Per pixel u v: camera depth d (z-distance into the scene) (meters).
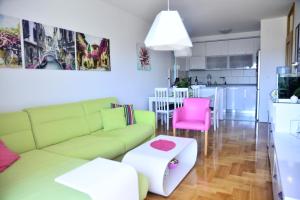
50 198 1.42
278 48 5.28
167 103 4.88
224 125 5.30
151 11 4.54
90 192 1.32
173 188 2.32
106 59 4.01
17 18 2.55
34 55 2.76
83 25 3.48
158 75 6.04
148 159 2.25
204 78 7.88
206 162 3.05
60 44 3.10
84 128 2.99
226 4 4.18
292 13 4.34
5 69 2.47
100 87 3.89
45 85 2.92
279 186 1.64
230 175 2.65
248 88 6.66
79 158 2.20
